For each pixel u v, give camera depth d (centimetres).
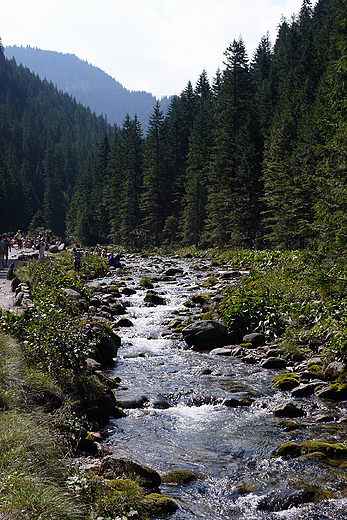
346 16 1427
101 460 516
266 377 977
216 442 638
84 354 756
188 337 1304
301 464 561
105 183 9806
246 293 1535
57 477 435
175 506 460
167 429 691
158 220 6994
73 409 648
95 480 444
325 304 1241
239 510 463
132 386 906
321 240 1296
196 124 6925
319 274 1230
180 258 4544
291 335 1225
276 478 529
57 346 738
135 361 1118
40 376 648
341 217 1262
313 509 465
